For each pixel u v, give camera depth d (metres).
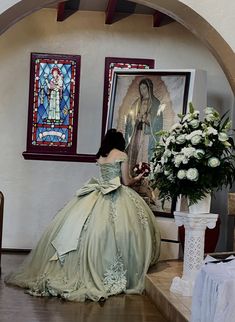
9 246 8.32
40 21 8.33
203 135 4.88
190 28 6.33
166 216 7.05
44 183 8.37
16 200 8.34
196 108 7.02
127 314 5.09
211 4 6.14
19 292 5.71
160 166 5.22
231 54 6.20
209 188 5.01
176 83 7.09
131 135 7.28
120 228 5.99
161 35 8.41
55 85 8.38
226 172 4.97
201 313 3.37
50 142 8.37
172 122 7.02
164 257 7.06
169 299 4.97
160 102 7.16
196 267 5.15
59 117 8.38
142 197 7.08
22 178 8.34
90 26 8.38
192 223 5.07
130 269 6.02
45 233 6.21
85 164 8.41
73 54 8.38
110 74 8.39
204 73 7.14
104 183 6.34
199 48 8.39
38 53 8.34
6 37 8.30
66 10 8.33
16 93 8.34
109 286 5.79
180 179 5.00
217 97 8.38
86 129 8.40
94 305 5.36
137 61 8.39
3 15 5.99
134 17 8.39
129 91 7.38
